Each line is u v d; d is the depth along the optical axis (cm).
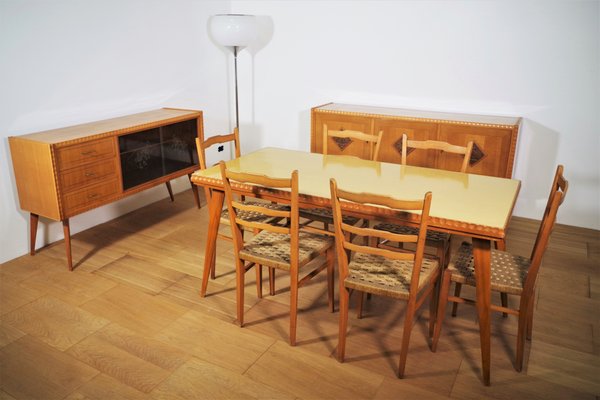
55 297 281
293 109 475
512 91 380
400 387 213
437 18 390
